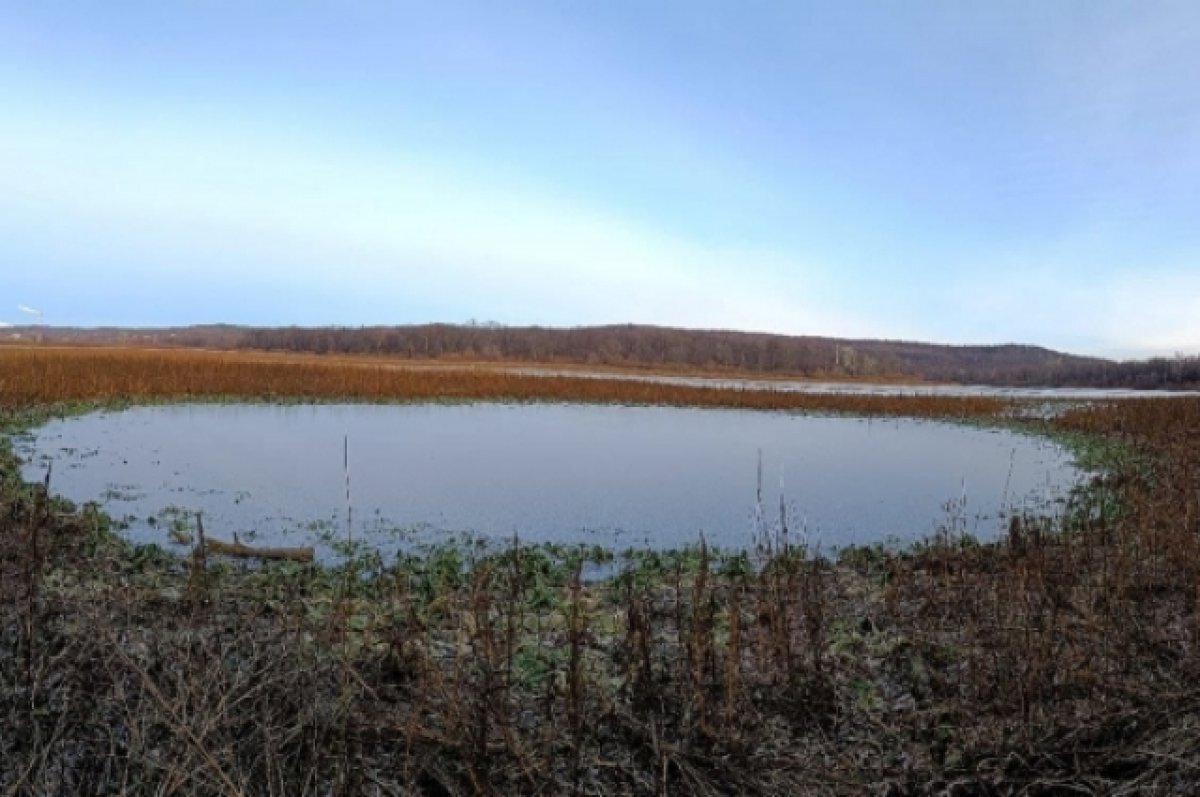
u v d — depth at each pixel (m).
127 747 3.55
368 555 7.73
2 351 41.81
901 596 6.68
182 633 4.51
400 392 30.66
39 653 4.23
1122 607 5.57
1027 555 6.71
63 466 12.18
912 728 4.33
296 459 13.88
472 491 11.48
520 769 3.73
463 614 5.77
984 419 27.44
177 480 11.46
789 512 10.64
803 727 4.35
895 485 13.05
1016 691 4.41
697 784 3.75
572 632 4.26
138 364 31.20
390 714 4.01
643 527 9.59
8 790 3.29
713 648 4.67
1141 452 16.06
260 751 3.55
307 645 4.58
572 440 18.33
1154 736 4.05
